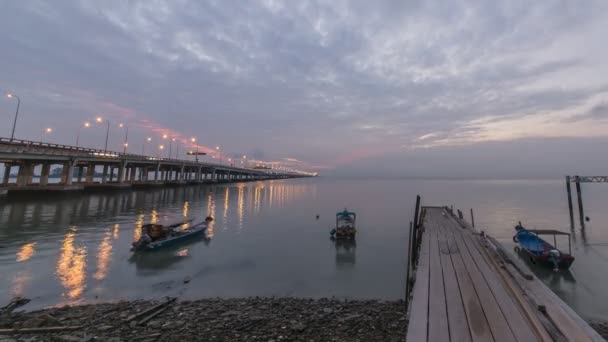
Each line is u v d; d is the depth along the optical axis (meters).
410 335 5.35
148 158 88.88
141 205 52.88
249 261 21.67
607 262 22.70
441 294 7.51
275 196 87.06
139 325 10.77
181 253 23.39
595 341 4.86
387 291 16.00
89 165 76.81
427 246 13.75
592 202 74.06
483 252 12.45
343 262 21.59
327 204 65.81
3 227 31.38
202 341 9.45
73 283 16.69
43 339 9.41
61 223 34.16
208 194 82.56
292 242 28.00
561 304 6.49
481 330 5.50
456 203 70.00
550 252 20.14
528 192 113.81
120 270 19.06
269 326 10.72
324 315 11.91
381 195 97.75
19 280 16.92
